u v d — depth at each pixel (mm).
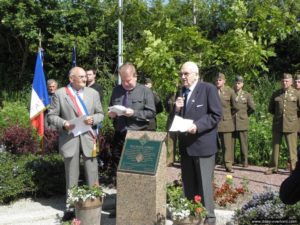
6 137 8156
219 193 6051
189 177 5297
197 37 6012
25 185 6805
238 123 9422
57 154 7844
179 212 4852
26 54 18578
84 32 18375
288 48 18312
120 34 11062
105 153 7391
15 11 17469
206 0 6574
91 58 18375
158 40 5930
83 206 5355
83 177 7113
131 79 5738
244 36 5961
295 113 8672
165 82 6090
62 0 18031
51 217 6172
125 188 5184
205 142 5078
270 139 10219
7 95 17797
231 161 9102
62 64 18781
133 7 6699
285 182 2291
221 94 9203
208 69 6707
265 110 12531
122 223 5215
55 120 5805
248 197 6148
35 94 8773
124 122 5812
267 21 6102
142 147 5207
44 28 18016
